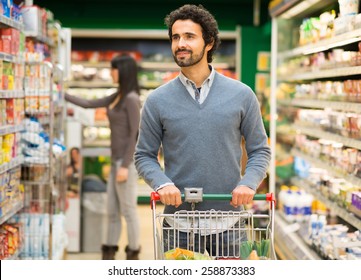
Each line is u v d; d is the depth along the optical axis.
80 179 8.03
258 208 8.48
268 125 11.30
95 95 12.16
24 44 5.74
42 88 5.65
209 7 12.68
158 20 12.30
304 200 7.63
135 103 7.11
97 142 11.42
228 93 3.88
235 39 13.12
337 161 6.25
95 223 8.12
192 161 3.84
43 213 5.74
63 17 11.98
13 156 5.30
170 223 3.93
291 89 8.52
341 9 5.97
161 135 3.99
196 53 3.75
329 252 5.78
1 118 4.95
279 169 8.55
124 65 7.12
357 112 5.75
